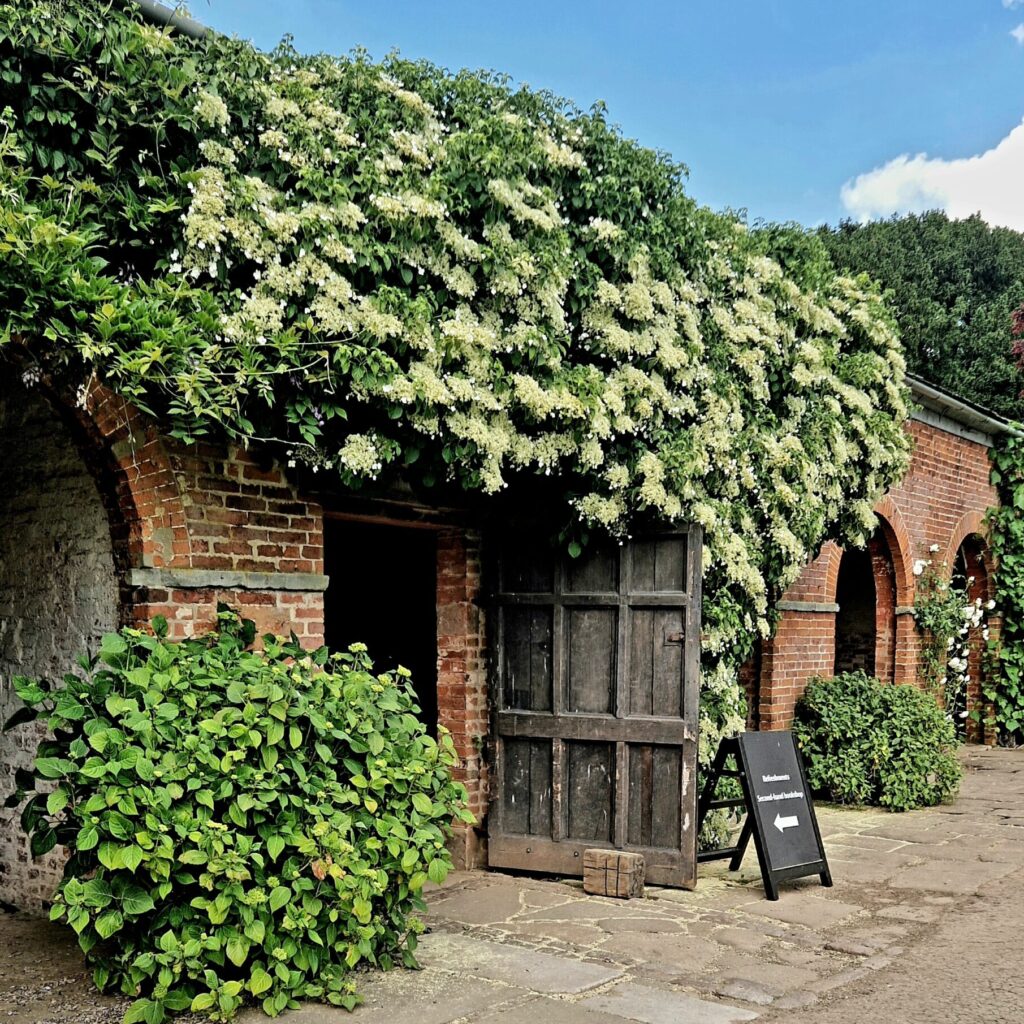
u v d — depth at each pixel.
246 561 5.43
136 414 4.98
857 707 9.61
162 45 4.72
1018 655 13.77
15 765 6.11
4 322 4.19
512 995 4.48
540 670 6.85
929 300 25.59
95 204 4.67
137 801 4.02
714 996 4.54
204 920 4.16
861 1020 4.28
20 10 4.37
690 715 6.33
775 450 7.14
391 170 5.36
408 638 8.93
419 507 6.57
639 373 6.19
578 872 6.58
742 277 7.21
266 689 4.38
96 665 5.33
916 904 6.12
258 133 5.16
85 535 5.59
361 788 4.59
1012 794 10.13
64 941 5.36
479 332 5.42
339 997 4.32
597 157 6.35
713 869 7.03
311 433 5.04
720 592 6.89
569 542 6.62
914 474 11.84
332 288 4.90
